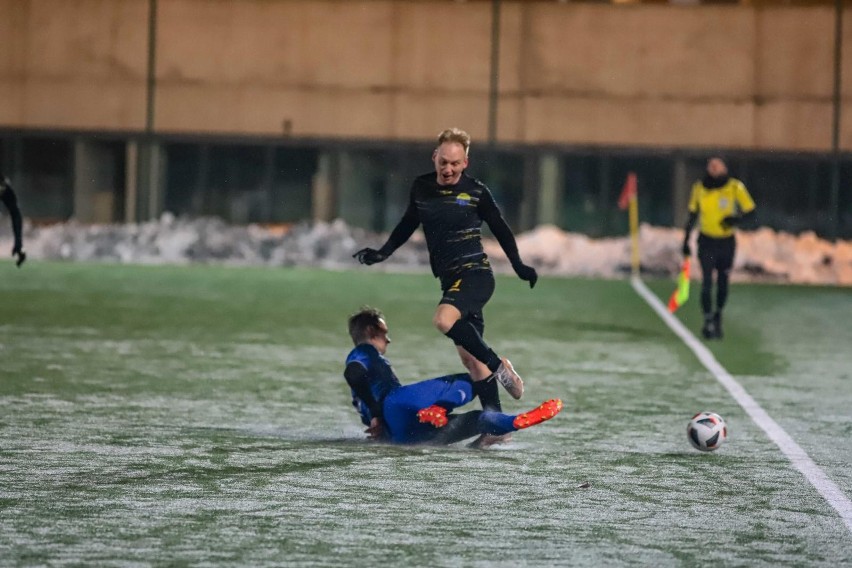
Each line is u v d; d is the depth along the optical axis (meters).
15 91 113.31
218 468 28.31
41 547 21.80
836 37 110.75
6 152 113.88
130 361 46.00
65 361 45.59
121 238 104.06
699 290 86.75
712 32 111.19
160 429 33.12
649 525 24.14
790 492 27.20
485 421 31.05
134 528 23.12
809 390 42.81
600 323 63.59
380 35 112.81
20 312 61.47
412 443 31.48
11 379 41.19
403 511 24.70
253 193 114.06
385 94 113.12
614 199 112.44
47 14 113.06
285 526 23.44
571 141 112.38
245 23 113.12
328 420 35.00
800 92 111.12
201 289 77.44
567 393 41.22
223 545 22.12
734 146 111.56
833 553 22.42
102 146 114.00
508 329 60.09
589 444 32.28
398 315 64.88
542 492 26.64
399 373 44.75
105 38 113.25
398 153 113.31
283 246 104.19
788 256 100.81
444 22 112.75
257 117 113.62
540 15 112.06
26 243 103.19
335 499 25.56
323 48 113.25
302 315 63.78
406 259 103.62
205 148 114.00
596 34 112.00
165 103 113.50
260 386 41.03
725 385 43.53
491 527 23.69
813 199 111.31
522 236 105.44
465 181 31.08
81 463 28.64
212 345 51.22
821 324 65.94
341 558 21.48
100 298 69.75
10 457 29.17
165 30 113.44
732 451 31.80
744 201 56.47
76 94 113.31
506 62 112.44
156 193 114.00
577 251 102.25
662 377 45.31
